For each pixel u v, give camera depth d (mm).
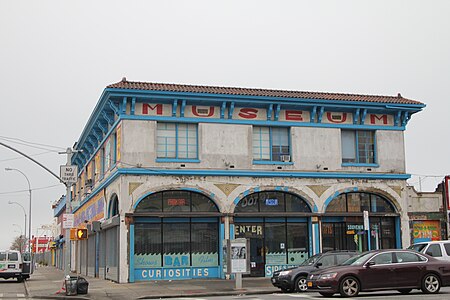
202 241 30438
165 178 30000
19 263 35906
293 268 23094
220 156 31000
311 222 31891
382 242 33250
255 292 23438
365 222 26859
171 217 29984
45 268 68562
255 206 31562
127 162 29516
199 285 26656
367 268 19062
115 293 24000
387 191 33406
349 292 18844
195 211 30484
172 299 21703
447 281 19578
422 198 34094
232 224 30641
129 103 30031
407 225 33406
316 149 32656
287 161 32094
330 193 32469
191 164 30500
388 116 34469
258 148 32062
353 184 32906
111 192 32219
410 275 19250
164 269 29656
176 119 30562
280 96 31703
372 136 34188
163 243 29844
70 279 24062
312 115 32750
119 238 29000
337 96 33875
